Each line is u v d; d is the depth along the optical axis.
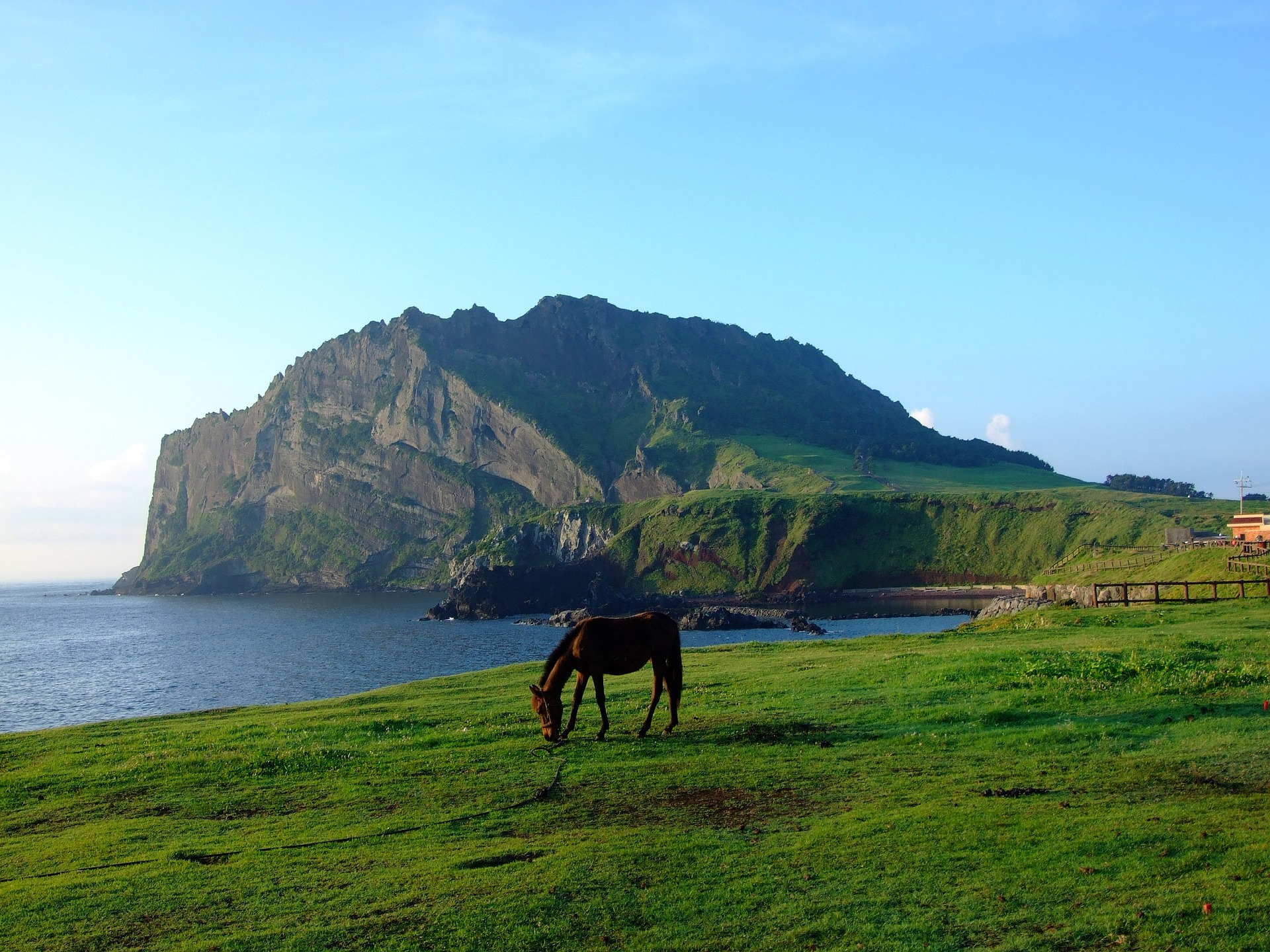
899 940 8.40
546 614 181.50
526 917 9.24
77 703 70.88
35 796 16.58
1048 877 9.45
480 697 26.03
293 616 198.50
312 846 12.09
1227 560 57.03
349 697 29.44
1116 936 8.18
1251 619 30.69
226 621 184.62
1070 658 21.78
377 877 10.60
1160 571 69.94
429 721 21.56
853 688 21.25
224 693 75.12
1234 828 10.27
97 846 12.73
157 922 9.70
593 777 14.66
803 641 37.62
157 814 14.66
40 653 119.69
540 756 16.48
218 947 8.95
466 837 12.09
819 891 9.50
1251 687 18.00
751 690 22.52
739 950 8.43
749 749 15.97
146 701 71.50
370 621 173.50
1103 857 9.80
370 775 15.94
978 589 193.88
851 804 12.43
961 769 13.83
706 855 10.70
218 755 18.78
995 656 23.06
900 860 10.14
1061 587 51.66
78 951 9.10
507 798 13.85
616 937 8.79
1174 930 8.19
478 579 186.25
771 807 12.55
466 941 8.83
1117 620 33.31
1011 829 10.79
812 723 17.69
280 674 88.12
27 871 11.85
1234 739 14.17
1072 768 13.48
